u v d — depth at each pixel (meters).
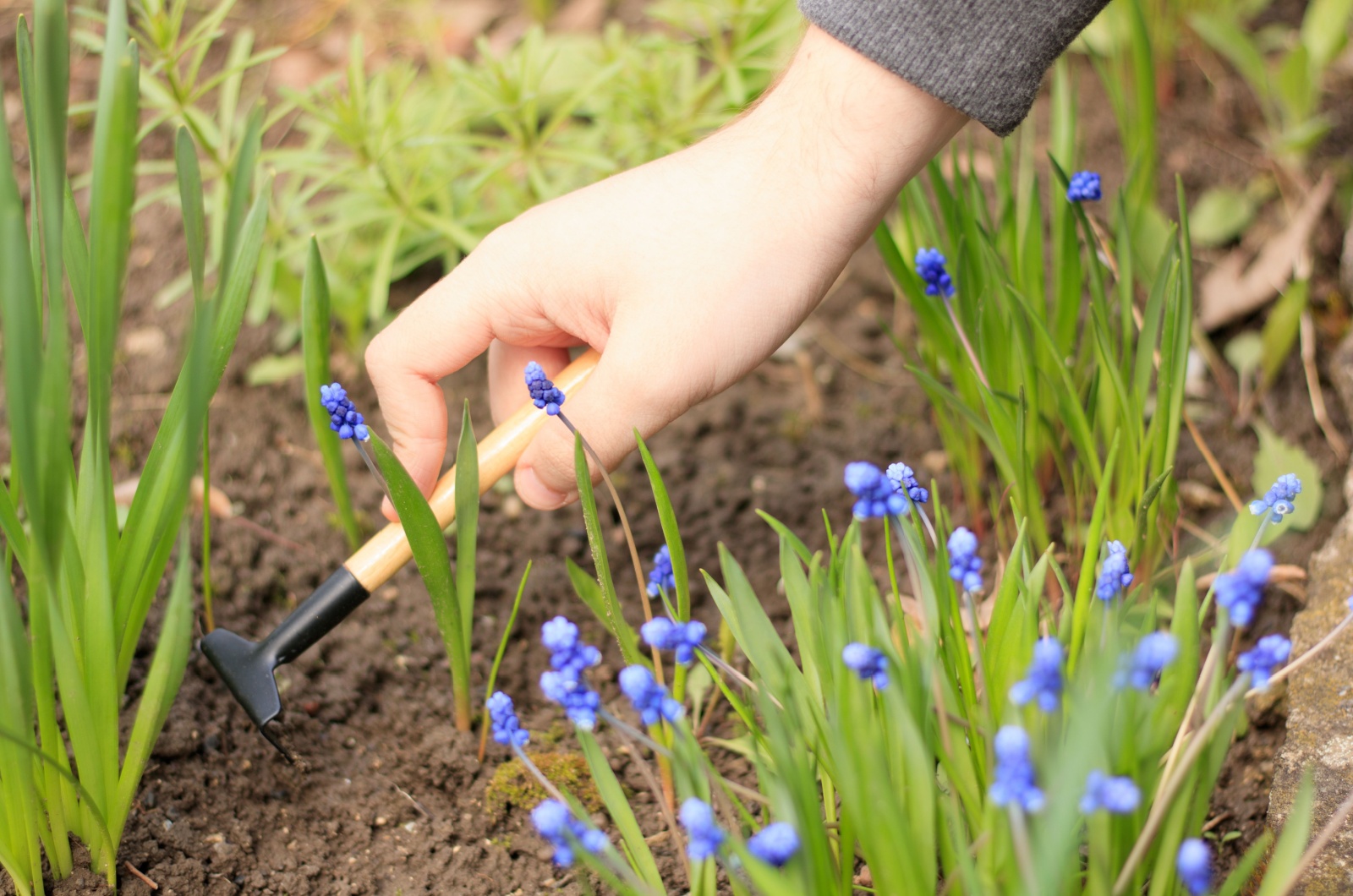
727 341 0.80
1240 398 1.02
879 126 0.80
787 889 0.67
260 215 0.79
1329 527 0.94
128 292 1.07
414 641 0.91
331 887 0.82
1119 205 0.87
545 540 0.96
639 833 0.74
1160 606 0.88
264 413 1.01
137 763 0.78
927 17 0.79
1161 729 0.72
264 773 0.85
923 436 1.02
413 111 1.08
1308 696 0.84
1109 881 0.69
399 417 0.83
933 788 0.70
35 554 0.74
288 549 0.95
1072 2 0.79
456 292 0.82
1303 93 1.11
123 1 0.73
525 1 1.34
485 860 0.83
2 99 0.70
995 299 0.90
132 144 0.70
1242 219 1.10
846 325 1.08
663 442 1.02
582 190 0.82
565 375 0.82
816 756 0.75
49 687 0.76
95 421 0.74
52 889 0.79
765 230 0.80
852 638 0.73
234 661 0.82
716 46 1.04
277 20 1.32
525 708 0.89
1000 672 0.75
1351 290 1.04
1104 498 0.79
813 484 1.00
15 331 0.69
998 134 0.81
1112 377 0.85
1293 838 0.69
